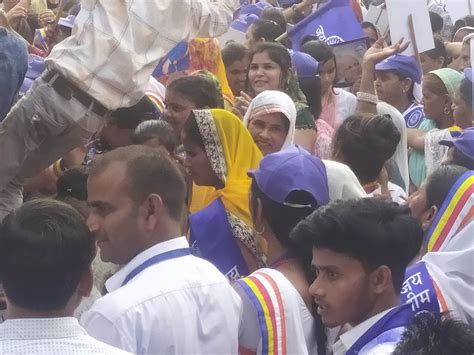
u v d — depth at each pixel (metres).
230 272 3.41
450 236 3.31
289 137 4.38
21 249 2.24
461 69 6.67
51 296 2.24
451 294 2.99
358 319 2.61
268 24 6.61
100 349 2.23
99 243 2.70
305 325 2.89
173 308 2.55
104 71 3.49
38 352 2.19
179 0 3.70
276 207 3.02
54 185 4.20
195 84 4.51
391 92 6.08
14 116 3.46
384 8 7.34
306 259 2.96
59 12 5.96
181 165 3.86
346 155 4.05
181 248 2.70
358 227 2.55
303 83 5.38
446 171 3.40
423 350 2.04
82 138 3.56
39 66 4.98
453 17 8.62
